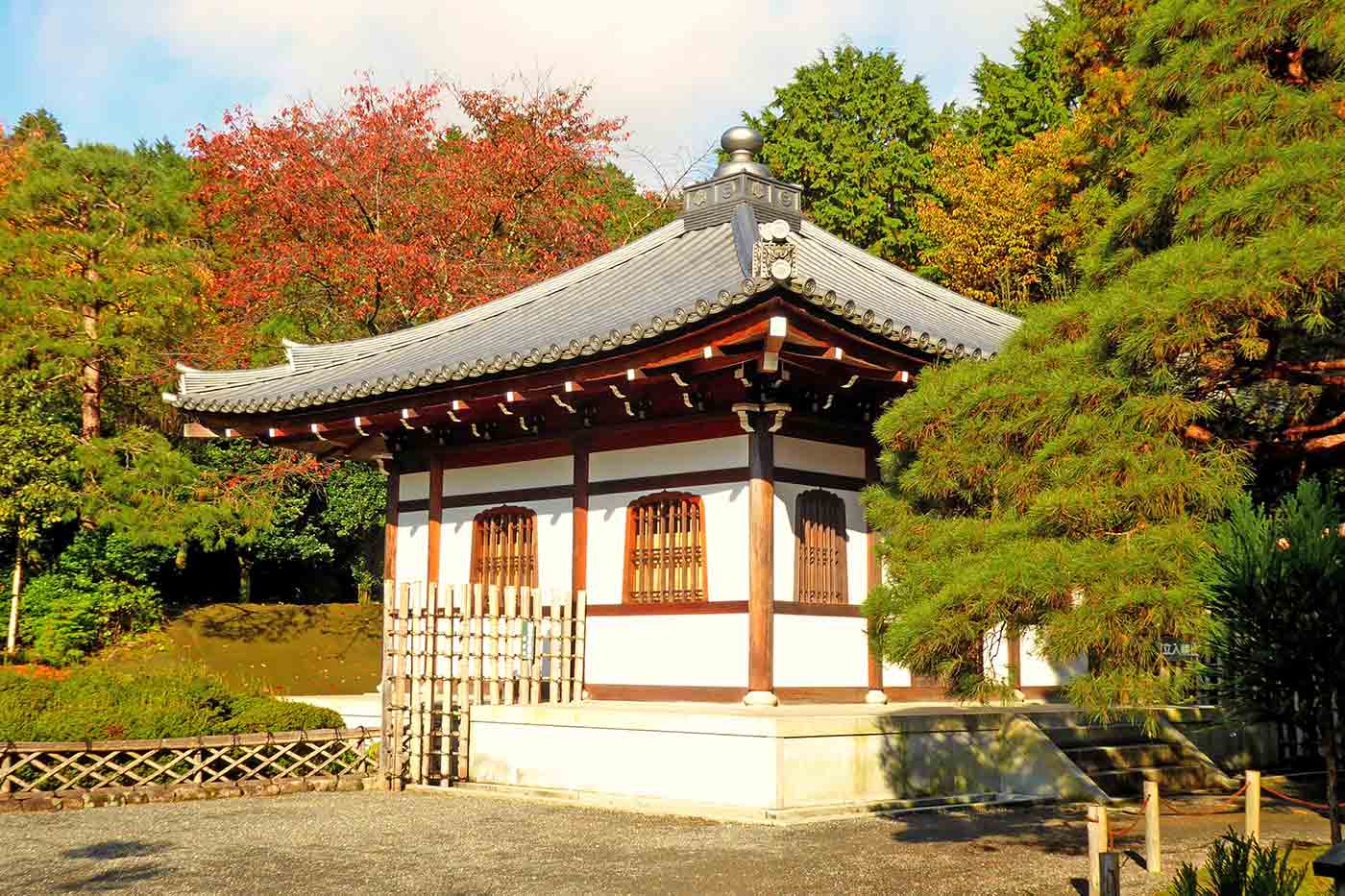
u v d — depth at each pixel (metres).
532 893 7.77
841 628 14.29
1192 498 7.45
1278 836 10.24
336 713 15.09
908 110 38.38
